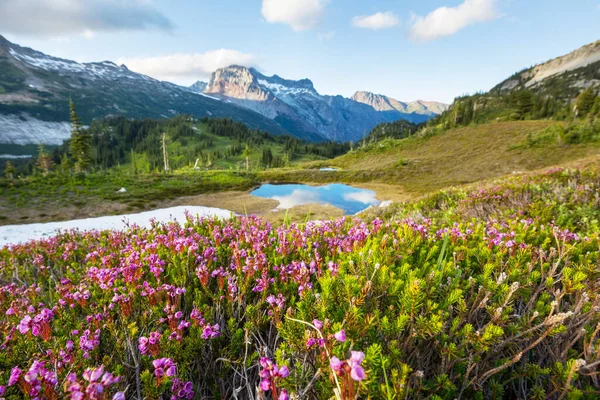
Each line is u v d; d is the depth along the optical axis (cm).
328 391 127
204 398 181
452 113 13750
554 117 10369
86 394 102
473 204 870
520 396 162
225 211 3959
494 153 6831
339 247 314
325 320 145
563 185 914
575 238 325
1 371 179
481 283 222
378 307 192
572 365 127
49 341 195
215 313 231
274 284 255
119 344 186
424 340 168
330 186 6362
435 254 303
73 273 435
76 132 8581
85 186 5231
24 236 2573
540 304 181
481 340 139
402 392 114
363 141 18288
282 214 3784
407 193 5128
